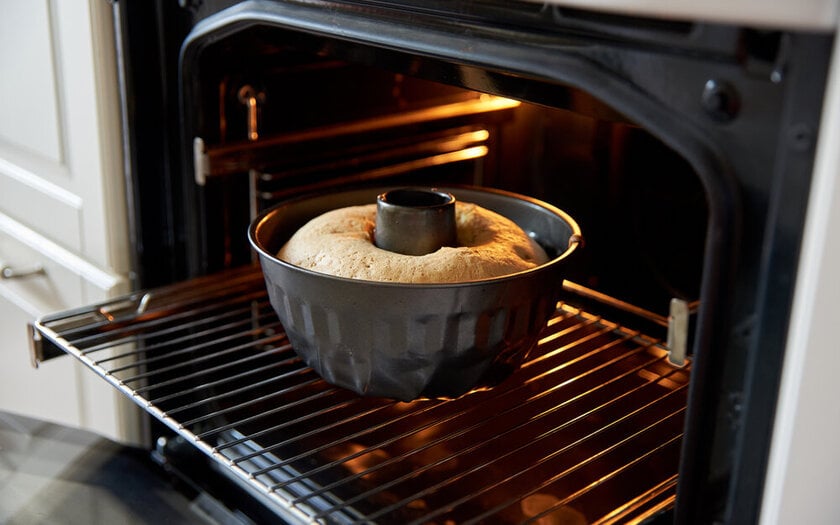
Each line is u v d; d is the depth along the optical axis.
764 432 0.54
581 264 1.02
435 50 0.63
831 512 0.59
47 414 1.16
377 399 0.84
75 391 1.08
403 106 1.04
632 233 0.96
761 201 0.51
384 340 0.66
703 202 0.89
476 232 0.74
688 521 0.58
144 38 0.90
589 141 0.97
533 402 0.82
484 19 0.61
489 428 0.79
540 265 0.72
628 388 0.84
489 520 0.69
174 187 0.94
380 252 0.69
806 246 0.49
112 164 0.95
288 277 0.67
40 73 0.99
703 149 0.52
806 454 0.54
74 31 0.92
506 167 1.09
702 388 0.55
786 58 0.48
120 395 1.00
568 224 0.75
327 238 0.71
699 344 0.55
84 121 0.95
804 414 0.52
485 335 0.66
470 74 0.69
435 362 0.67
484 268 0.68
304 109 0.97
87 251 1.01
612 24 0.55
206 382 0.89
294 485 0.75
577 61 0.57
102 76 0.91
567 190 1.02
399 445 0.78
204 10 0.84
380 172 1.03
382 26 0.67
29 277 1.10
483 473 0.74
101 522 0.83
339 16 0.70
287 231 0.79
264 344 0.95
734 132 0.52
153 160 0.95
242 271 0.96
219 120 0.91
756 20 0.47
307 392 0.86
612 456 0.75
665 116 0.54
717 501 0.57
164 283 0.99
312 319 0.68
